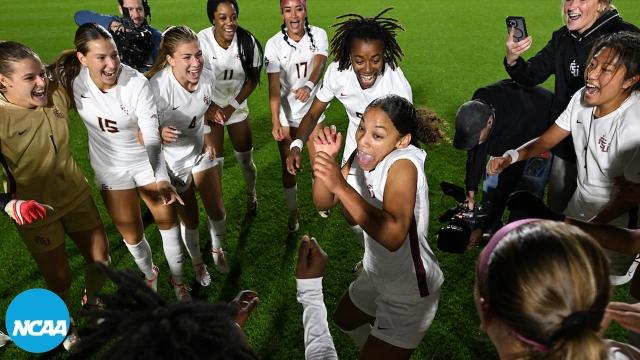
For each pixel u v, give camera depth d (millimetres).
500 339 892
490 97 2777
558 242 809
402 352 1920
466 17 9727
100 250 2547
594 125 2213
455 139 2545
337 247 3359
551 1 10844
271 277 3096
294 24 3389
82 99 2375
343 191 1513
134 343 787
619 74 1986
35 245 2336
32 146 2197
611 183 2254
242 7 11242
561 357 777
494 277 847
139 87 2393
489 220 2910
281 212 3777
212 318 846
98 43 2197
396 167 1652
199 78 2742
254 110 5676
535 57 2922
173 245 2766
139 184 2623
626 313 1087
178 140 2795
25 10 11320
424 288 1830
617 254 2242
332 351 1239
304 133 2924
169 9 11242
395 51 2668
